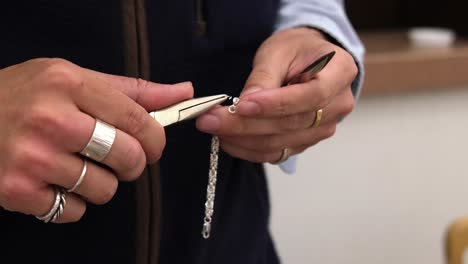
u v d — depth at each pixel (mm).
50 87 339
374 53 853
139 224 448
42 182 349
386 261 980
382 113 888
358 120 877
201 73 452
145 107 389
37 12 406
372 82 820
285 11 504
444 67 867
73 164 350
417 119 917
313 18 490
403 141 920
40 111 337
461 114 948
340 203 913
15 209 355
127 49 421
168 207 461
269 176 856
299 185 879
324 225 916
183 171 461
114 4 413
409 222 973
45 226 434
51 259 442
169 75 439
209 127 396
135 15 418
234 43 460
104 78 380
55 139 342
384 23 1188
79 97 344
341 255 943
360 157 900
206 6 443
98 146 348
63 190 362
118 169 360
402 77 838
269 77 413
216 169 438
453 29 1084
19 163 342
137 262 455
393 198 947
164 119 387
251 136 416
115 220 444
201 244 480
